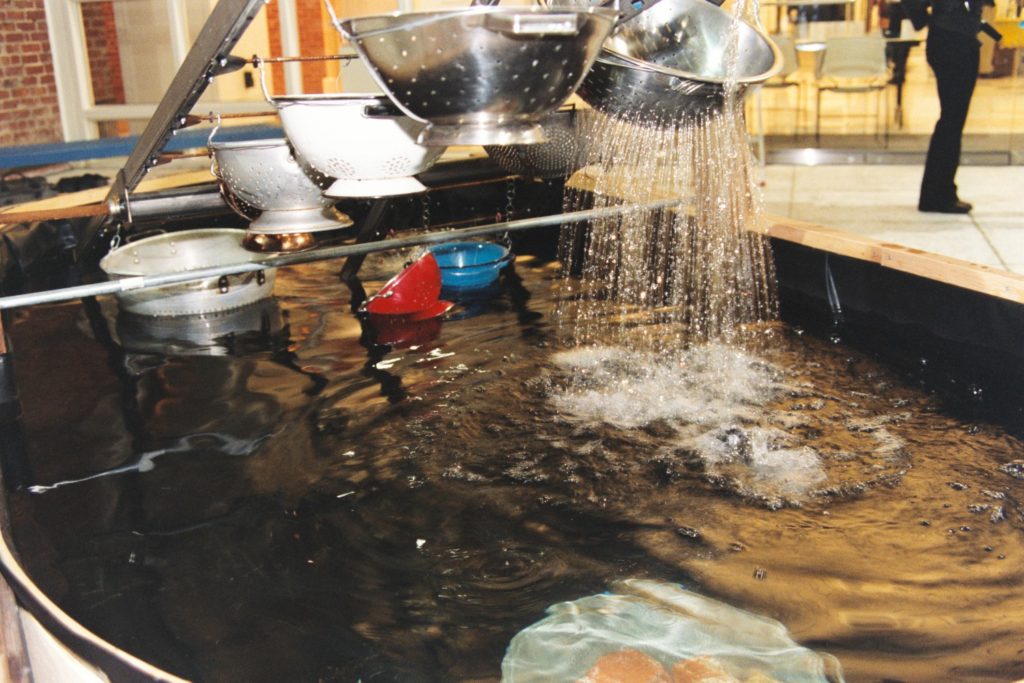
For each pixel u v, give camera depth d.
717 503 1.56
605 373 2.15
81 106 6.72
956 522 1.48
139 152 2.26
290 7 6.20
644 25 2.07
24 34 6.34
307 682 1.11
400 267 3.09
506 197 3.62
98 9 6.52
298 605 1.27
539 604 1.28
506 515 1.52
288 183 2.11
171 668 1.13
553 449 1.77
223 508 1.53
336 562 1.37
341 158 1.73
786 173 5.73
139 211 2.55
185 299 2.63
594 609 1.26
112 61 6.64
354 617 1.24
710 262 2.55
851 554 1.40
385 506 1.55
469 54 1.27
